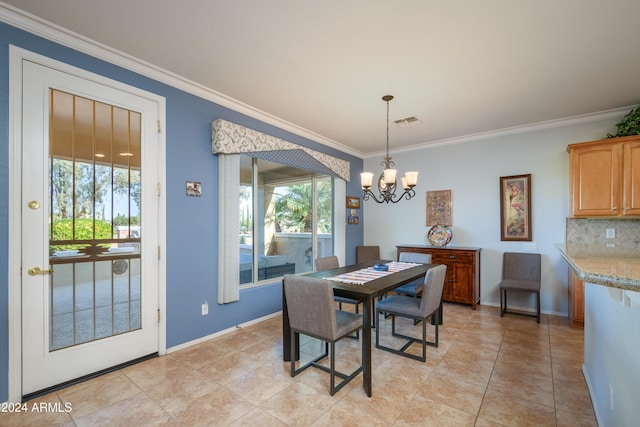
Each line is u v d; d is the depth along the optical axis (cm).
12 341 194
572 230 373
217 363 253
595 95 306
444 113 357
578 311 335
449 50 230
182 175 285
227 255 310
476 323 355
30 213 202
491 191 433
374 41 220
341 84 286
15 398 194
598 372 186
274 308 380
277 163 398
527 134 406
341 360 262
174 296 277
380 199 541
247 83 286
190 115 292
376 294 221
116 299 243
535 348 284
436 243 470
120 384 220
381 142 482
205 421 180
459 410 191
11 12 189
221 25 203
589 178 326
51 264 211
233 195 316
